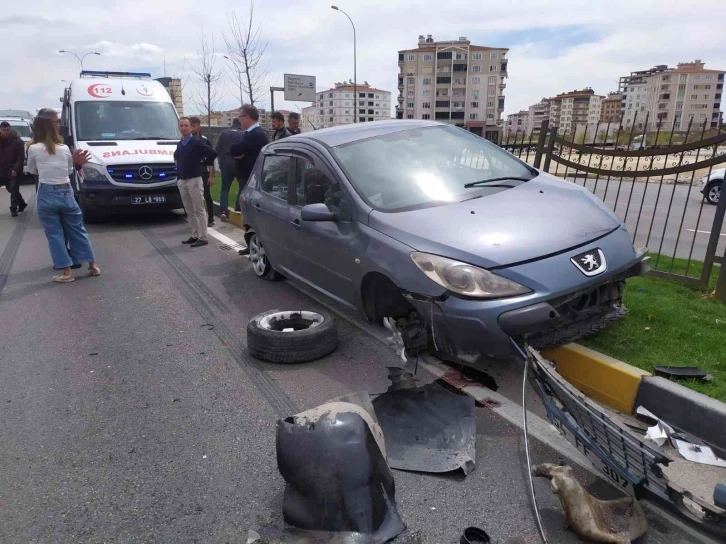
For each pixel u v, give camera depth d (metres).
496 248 3.67
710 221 11.67
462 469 3.07
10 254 8.88
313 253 5.18
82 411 3.94
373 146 5.12
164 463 3.29
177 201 10.95
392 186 4.62
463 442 3.26
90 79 12.18
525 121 169.38
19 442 3.57
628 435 2.62
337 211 4.75
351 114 162.75
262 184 6.44
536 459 3.21
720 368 3.88
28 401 4.12
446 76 122.69
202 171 8.96
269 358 4.55
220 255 8.42
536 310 3.47
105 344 5.15
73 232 7.23
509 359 3.65
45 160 6.80
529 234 3.82
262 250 6.80
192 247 9.05
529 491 2.94
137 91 12.16
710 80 149.62
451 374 4.21
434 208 4.27
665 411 3.49
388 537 2.60
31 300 6.51
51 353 4.98
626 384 3.68
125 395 4.15
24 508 2.94
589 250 3.81
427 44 125.25
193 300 6.34
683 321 4.66
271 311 4.99
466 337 3.65
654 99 155.12
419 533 2.66
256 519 2.80
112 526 2.79
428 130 5.50
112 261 8.30
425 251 3.84
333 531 2.59
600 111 166.75
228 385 4.24
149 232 10.45
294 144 5.76
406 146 5.15
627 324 4.63
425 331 4.04
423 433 3.35
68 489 3.09
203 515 2.85
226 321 5.63
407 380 3.90
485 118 124.69
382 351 4.74
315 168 5.20
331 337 4.66
